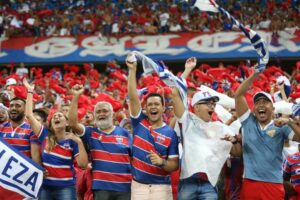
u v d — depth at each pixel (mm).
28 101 20672
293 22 63656
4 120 22516
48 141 20266
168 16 66000
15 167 20438
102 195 19594
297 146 22984
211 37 64625
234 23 19344
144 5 68125
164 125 19531
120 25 65750
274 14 65125
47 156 20250
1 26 67000
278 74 41438
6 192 20469
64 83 44500
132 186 19375
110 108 20031
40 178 20344
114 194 19641
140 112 19672
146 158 19156
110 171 19625
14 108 21312
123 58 65062
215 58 64062
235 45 63969
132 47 65250
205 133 19234
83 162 19516
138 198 19125
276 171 18703
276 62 65812
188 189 18969
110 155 19688
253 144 18812
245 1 67375
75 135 19969
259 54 19047
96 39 65875
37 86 39938
